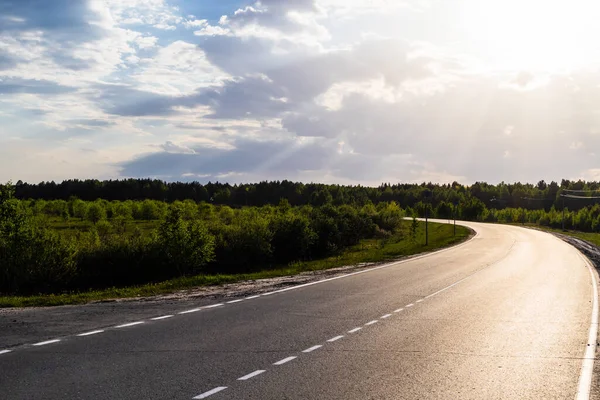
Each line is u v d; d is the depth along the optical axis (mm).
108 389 6863
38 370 7734
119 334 10414
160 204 112250
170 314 12891
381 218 92188
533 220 158500
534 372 8172
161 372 7711
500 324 12289
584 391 7215
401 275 23844
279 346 9578
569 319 13117
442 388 7211
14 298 15914
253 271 39250
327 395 6770
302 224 46062
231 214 84312
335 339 10281
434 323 12266
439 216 168625
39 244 26438
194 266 33469
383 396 6781
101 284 30766
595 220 124438
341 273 24750
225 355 8828
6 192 26109
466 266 28938
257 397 6629
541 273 25469
